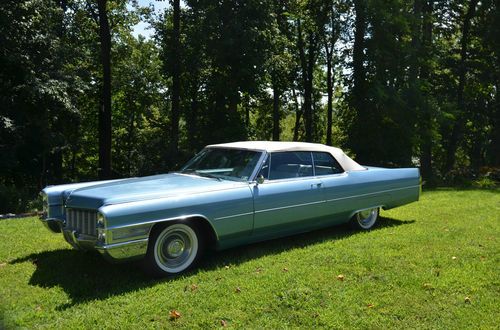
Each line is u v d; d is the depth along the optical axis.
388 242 6.13
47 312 3.89
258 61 19.66
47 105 16.03
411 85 18.95
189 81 24.45
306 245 6.07
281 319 3.75
